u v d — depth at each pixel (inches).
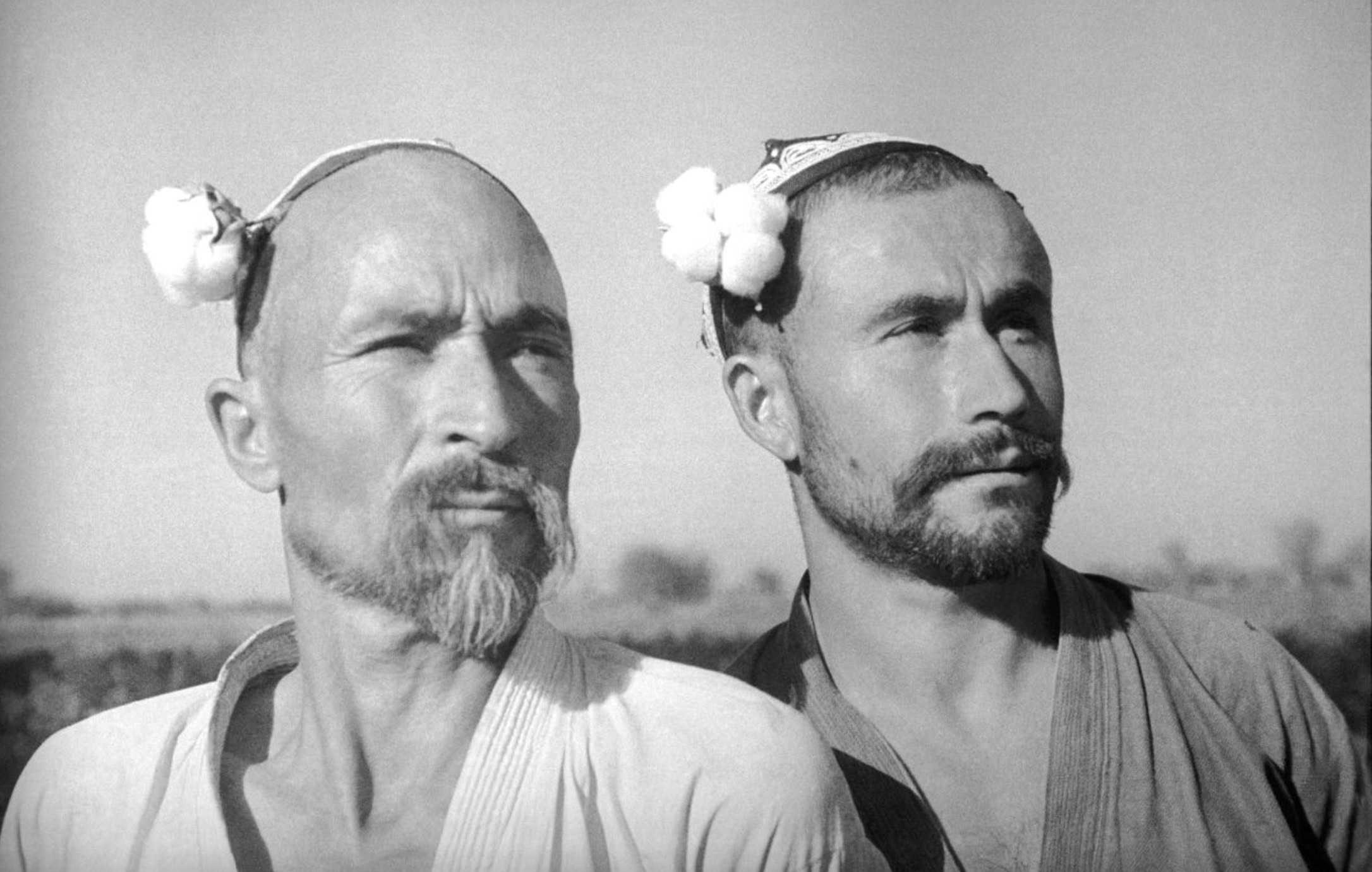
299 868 64.7
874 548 73.9
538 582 66.2
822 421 74.5
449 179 69.2
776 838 62.3
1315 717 77.0
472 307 66.6
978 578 71.9
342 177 69.2
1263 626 86.0
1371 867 76.7
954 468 71.5
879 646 75.2
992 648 74.4
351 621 65.7
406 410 65.4
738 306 77.5
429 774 65.4
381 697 65.7
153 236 67.3
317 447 66.2
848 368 73.2
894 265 72.8
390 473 65.1
